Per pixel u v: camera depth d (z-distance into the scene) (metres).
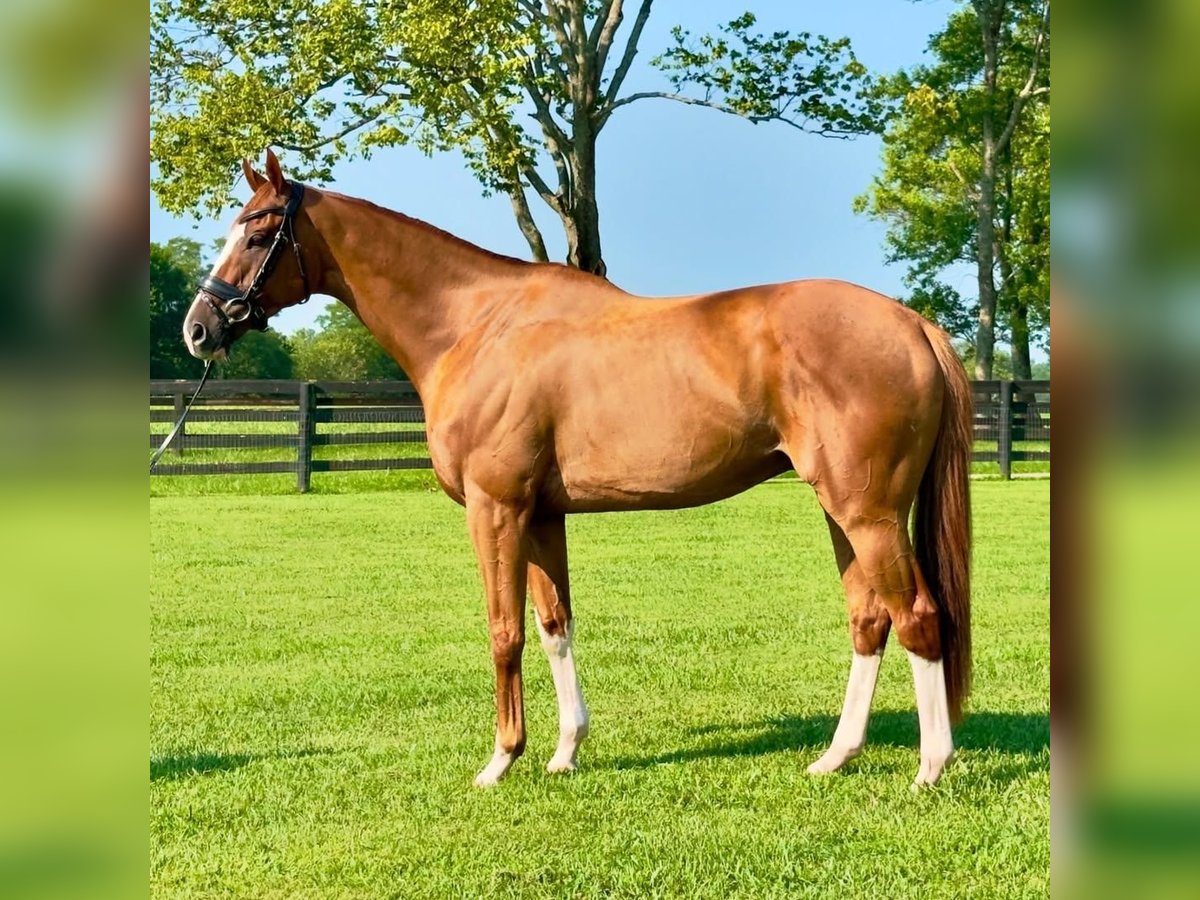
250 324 4.68
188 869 3.62
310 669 6.57
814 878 3.42
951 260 38.03
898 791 4.14
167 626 7.85
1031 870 3.41
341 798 4.28
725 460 4.24
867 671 4.46
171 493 17.09
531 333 4.42
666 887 3.38
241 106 18.36
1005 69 32.28
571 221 22.11
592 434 4.31
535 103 21.47
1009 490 17.47
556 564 4.65
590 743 5.04
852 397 4.03
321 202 4.66
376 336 4.77
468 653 7.00
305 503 15.80
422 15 18.06
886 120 22.19
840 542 4.47
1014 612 8.10
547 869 3.54
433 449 4.55
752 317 4.21
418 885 3.47
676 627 7.63
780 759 4.65
